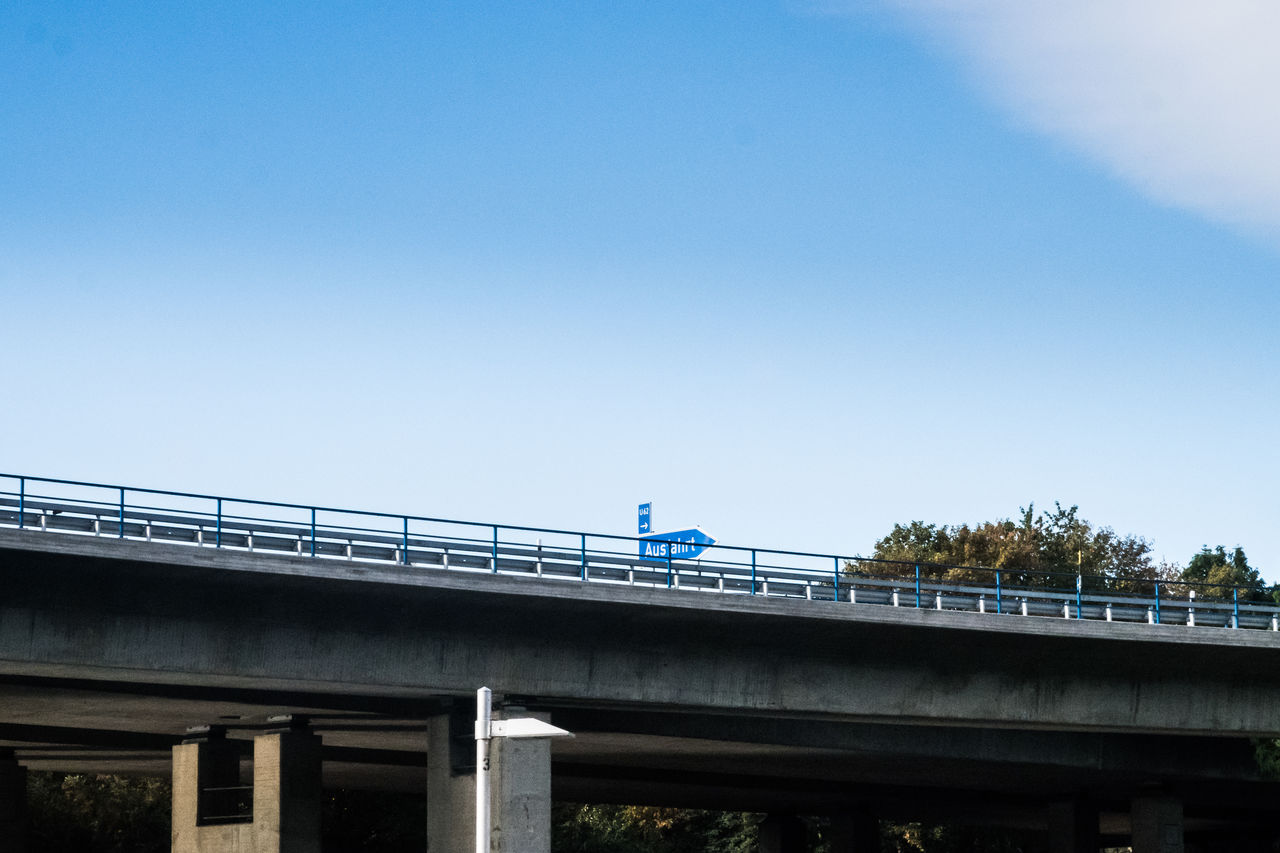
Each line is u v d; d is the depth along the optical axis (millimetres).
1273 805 74312
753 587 49844
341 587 42469
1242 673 57469
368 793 99812
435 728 46969
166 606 41188
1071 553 115500
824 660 50750
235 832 51312
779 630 49000
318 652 43250
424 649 44719
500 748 45094
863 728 56781
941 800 78562
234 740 54500
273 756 50344
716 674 49000
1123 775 65000
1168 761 62031
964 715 53250
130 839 89500
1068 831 75000
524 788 45000
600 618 46531
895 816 90000
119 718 53188
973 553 111125
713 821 113375
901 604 53781
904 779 72062
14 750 61906
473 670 45344
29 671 40812
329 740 59875
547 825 45250
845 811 85125
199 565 40250
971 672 53281
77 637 40094
